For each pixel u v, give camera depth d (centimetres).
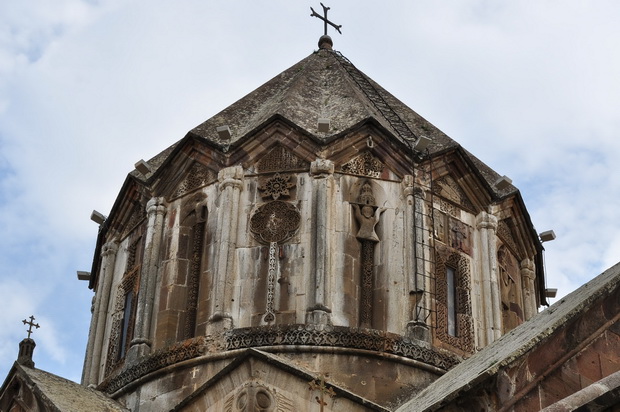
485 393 2153
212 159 3253
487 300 3188
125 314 3306
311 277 3009
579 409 1642
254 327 2952
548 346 2236
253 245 3091
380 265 3089
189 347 2978
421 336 2983
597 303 2322
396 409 2580
